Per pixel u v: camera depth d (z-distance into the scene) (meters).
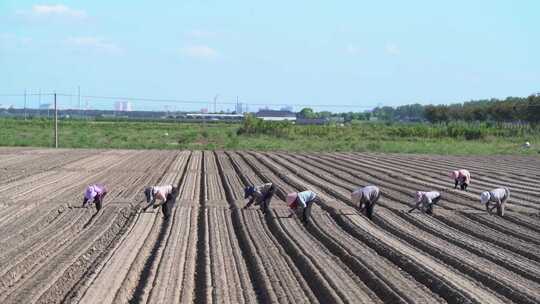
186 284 19.06
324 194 39.41
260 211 32.25
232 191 39.72
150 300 17.47
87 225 28.64
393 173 53.41
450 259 22.75
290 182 45.38
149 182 44.56
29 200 34.75
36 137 96.94
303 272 21.05
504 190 32.81
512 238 27.23
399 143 98.62
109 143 90.88
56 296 17.88
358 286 19.34
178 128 138.12
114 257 22.05
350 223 29.66
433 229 28.80
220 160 65.12
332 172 53.62
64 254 22.73
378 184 45.44
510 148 90.88
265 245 24.73
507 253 24.28
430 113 180.12
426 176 51.78
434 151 85.38
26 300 17.44
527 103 134.12
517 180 50.72
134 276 19.91
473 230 28.89
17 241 24.81
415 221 30.75
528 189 44.91
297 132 115.31
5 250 23.19
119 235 26.25
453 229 28.94
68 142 89.50
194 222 29.38
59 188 40.16
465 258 22.95
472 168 60.16
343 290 18.78
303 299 17.91
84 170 52.12
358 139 107.62
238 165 59.31
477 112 156.00
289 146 92.38
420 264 21.72
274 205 34.16
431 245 25.02
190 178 47.59
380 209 33.94
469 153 83.12
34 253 22.73
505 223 30.80
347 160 67.56
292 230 27.75
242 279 20.00
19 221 28.89
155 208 32.31
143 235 26.17
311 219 30.36
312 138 109.56
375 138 109.44
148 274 20.36
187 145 90.44
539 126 125.31
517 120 144.25
